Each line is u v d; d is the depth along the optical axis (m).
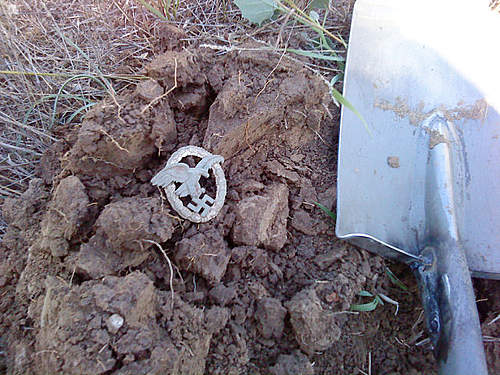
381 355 0.29
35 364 0.22
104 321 0.22
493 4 0.35
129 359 0.21
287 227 0.30
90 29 0.41
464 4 0.35
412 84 0.34
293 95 0.31
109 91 0.30
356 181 0.30
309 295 0.26
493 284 0.32
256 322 0.26
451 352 0.24
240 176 0.30
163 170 0.27
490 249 0.30
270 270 0.28
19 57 0.38
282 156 0.32
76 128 0.33
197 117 0.32
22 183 0.33
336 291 0.28
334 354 0.28
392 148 0.33
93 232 0.27
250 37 0.37
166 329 0.23
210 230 0.27
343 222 0.29
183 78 0.30
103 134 0.27
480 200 0.31
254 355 0.26
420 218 0.31
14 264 0.28
